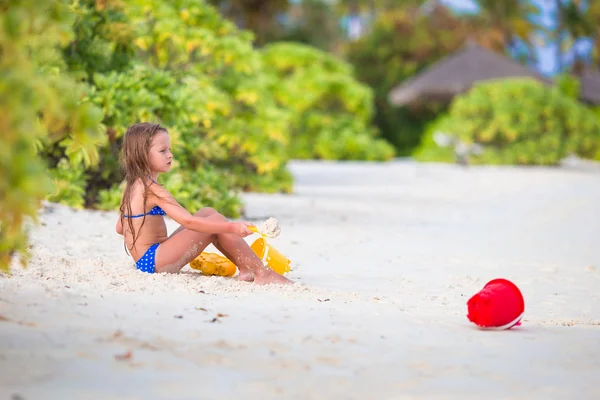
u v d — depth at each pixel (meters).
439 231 11.97
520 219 13.95
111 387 3.59
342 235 10.95
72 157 10.41
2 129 3.48
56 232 8.85
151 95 11.35
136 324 4.66
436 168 30.27
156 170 6.61
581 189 21.19
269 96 18.19
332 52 64.81
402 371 4.10
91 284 5.72
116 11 12.05
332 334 4.78
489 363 4.34
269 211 13.55
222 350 4.26
